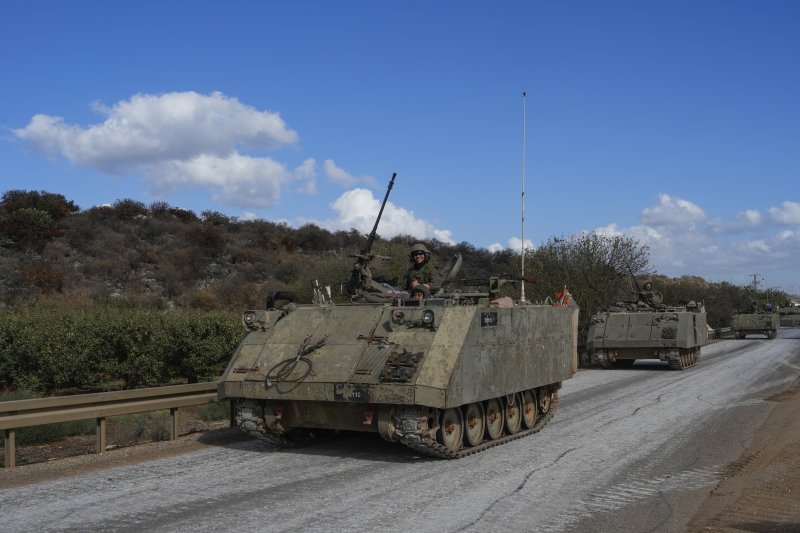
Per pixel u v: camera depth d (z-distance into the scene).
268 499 8.26
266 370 10.93
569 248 36.16
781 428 13.49
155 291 40.34
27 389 16.12
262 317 11.77
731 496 8.52
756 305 56.00
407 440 10.12
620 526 7.28
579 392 20.23
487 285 13.30
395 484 9.07
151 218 54.09
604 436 12.81
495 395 11.53
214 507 7.88
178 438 12.58
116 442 12.35
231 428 13.42
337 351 10.77
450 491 8.71
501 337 11.88
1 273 37.06
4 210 48.84
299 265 48.25
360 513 7.67
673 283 67.44
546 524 7.33
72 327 17.28
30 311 20.89
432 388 9.75
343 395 10.12
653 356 28.03
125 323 17.80
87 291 36.56
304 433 12.08
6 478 9.35
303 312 11.88
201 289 42.00
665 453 11.20
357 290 12.79
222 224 60.09
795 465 10.24
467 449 11.14
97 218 52.28
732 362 31.03
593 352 29.11
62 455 11.69
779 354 35.34
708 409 16.23
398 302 11.55
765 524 7.36
